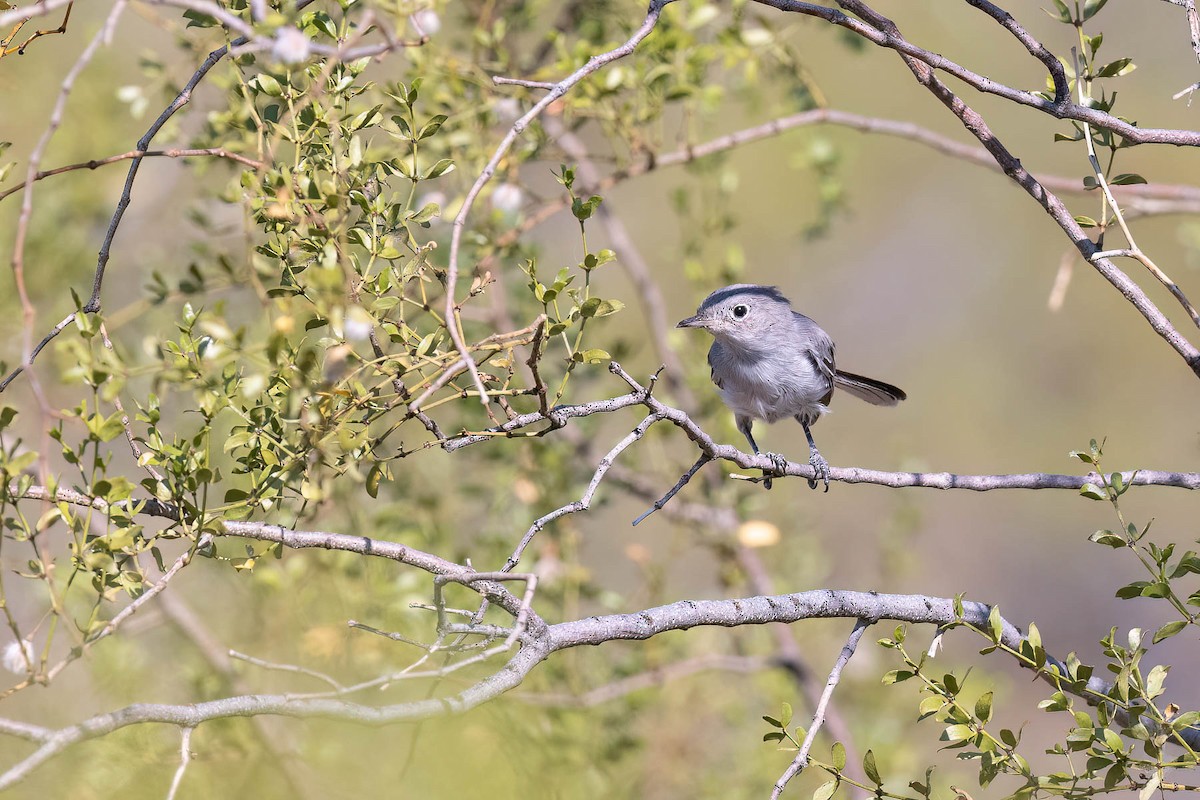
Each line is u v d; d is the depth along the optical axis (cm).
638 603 1218
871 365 2178
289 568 993
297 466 625
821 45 1858
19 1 1148
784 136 1705
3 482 523
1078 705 1112
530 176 1470
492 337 620
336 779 964
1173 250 2031
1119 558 2077
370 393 603
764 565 1359
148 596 556
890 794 609
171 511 609
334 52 592
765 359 1132
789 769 618
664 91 1040
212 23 687
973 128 716
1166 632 600
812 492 2052
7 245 1118
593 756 1100
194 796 958
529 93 1001
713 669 1236
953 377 2161
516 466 1181
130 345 1144
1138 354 2091
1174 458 2052
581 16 1195
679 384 1327
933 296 2202
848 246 2222
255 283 664
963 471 2106
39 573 541
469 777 953
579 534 1198
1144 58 1919
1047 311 2159
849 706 1322
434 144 933
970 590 2075
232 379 596
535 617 609
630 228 1919
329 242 615
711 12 1005
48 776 940
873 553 1984
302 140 654
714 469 1280
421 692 988
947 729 600
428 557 640
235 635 1069
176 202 1273
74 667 1048
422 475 1175
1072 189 1081
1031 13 1897
